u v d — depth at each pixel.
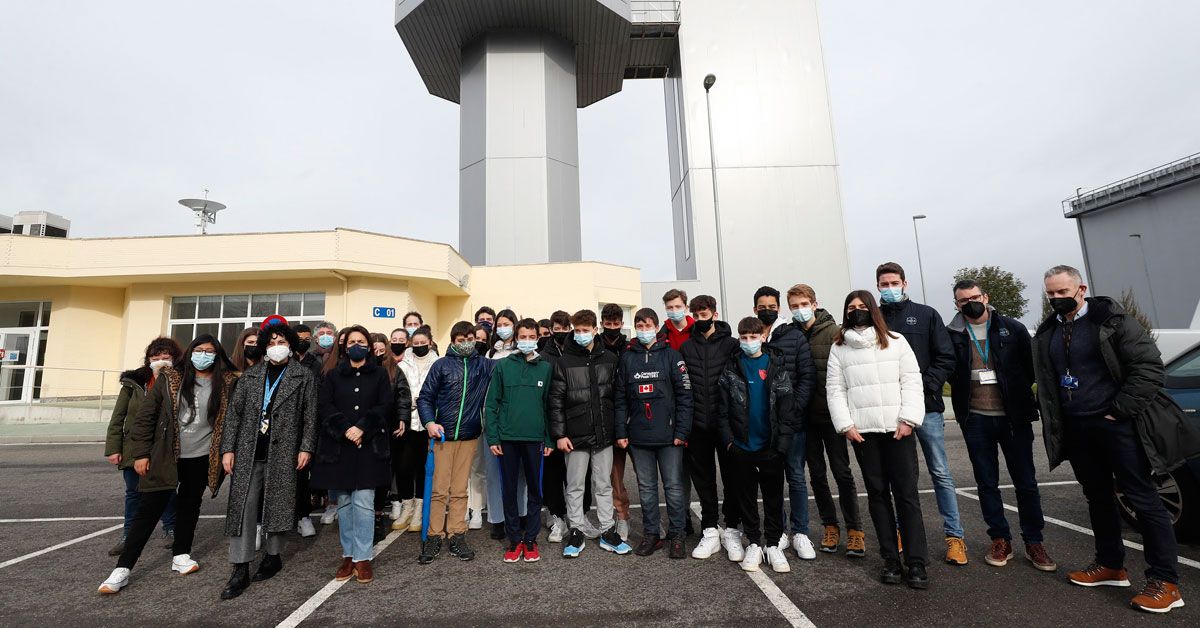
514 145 21.67
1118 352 3.25
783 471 4.09
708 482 4.22
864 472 3.67
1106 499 3.35
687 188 23.23
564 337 5.02
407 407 4.83
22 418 14.13
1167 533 3.07
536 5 21.34
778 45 23.92
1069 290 3.43
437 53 24.14
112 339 15.96
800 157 23.14
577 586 3.57
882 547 3.55
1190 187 32.75
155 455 3.76
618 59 25.64
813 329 4.33
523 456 4.34
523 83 22.23
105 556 4.30
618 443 4.32
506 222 21.09
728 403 4.01
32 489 6.82
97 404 14.51
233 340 15.41
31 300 15.84
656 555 4.18
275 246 14.44
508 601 3.35
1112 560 3.33
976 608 3.09
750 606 3.20
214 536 4.87
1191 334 4.45
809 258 22.47
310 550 4.50
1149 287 34.78
